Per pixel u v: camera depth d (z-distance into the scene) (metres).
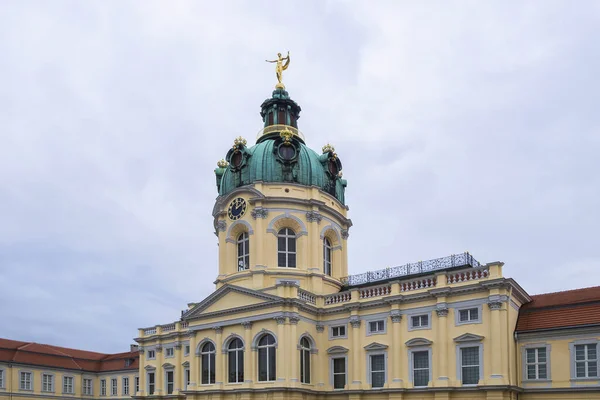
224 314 51.66
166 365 62.88
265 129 62.03
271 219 54.41
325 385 49.34
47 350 79.31
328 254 58.19
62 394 77.25
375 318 47.19
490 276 41.22
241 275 53.97
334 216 58.12
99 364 82.56
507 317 40.47
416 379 44.00
